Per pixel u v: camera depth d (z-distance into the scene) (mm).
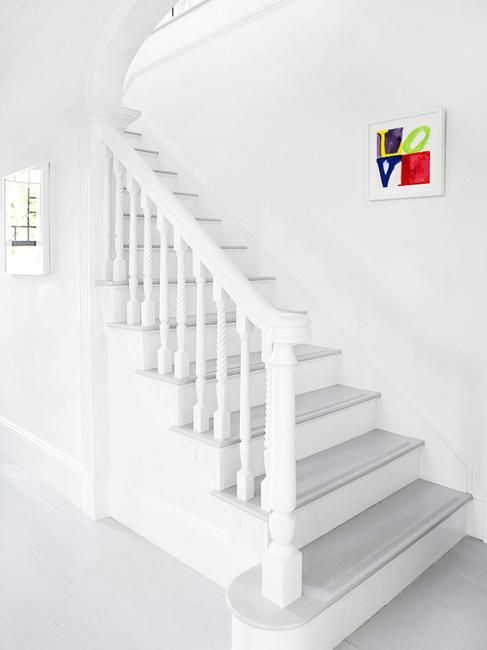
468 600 2193
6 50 3453
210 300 3361
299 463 2508
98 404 2891
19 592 2262
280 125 3420
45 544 2652
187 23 4027
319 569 2035
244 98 3639
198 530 2395
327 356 3111
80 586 2305
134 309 2711
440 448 2783
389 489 2652
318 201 3244
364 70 2955
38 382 3438
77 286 2934
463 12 2557
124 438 2807
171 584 2326
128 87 4699
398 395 2936
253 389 2762
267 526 2020
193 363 2771
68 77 2900
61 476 3230
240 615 1790
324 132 3176
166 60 4250
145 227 2629
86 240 2840
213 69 3854
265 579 1881
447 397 2746
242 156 3689
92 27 2695
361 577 1986
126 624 2066
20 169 3441
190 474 2416
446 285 2707
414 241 2812
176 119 4207
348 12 3006
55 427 3291
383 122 2859
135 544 2660
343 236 3133
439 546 2477
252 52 3561
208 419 2418
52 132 3082
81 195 2850
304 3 3234
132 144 4504
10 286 3697
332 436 2738
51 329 3236
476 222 2574
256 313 1947
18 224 3445
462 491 2711
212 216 3936
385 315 2973
